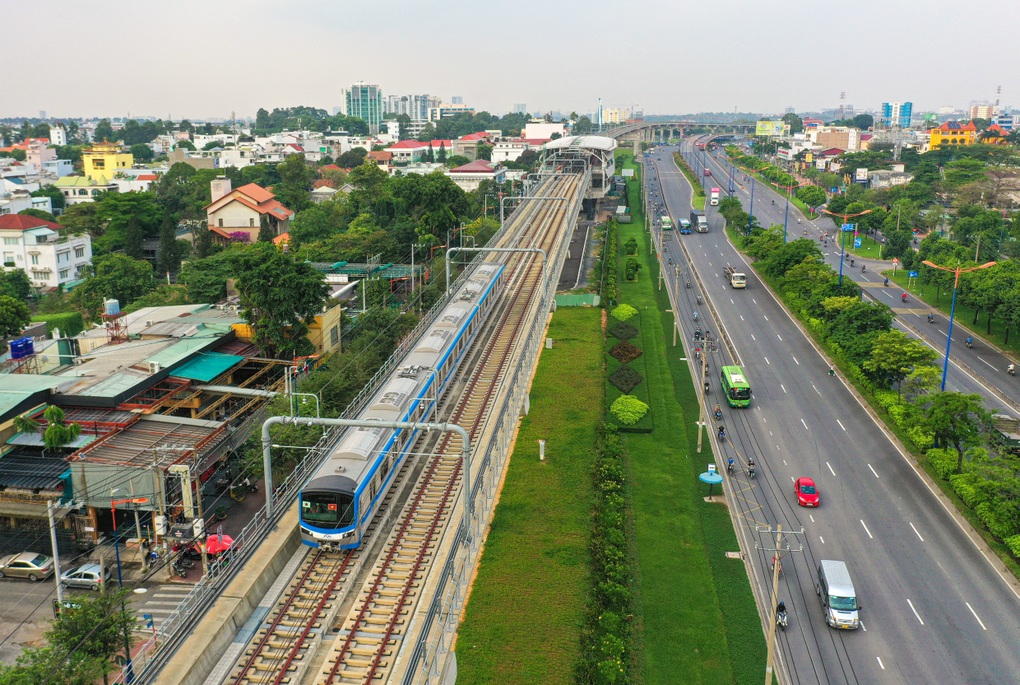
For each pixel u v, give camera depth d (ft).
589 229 589.32
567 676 147.13
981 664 154.51
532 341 268.41
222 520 194.18
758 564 188.85
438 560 148.46
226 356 256.73
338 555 156.35
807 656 157.58
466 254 435.12
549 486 217.15
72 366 249.96
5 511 184.75
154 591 169.68
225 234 519.19
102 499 186.19
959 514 207.10
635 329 353.72
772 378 303.89
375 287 344.49
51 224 475.72
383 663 126.62
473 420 225.35
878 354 270.87
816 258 411.75
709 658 157.38
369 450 167.32
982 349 330.34
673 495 219.61
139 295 388.78
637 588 178.81
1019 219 465.47
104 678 130.82
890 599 174.70
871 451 243.19
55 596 167.94
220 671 124.47
